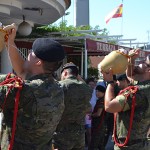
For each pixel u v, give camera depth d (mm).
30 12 8961
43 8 8531
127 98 3660
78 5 16438
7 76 2670
